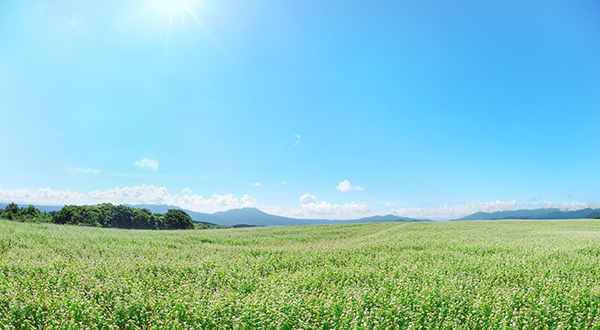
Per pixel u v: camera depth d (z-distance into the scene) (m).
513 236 27.88
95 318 8.18
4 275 11.76
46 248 17.62
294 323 7.97
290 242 28.88
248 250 20.25
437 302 9.38
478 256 16.70
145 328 8.15
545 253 16.84
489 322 8.08
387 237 29.11
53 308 8.68
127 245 20.78
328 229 42.22
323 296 9.79
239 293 10.46
